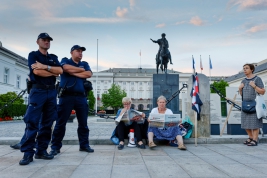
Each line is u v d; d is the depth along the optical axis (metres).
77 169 3.39
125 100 5.52
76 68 4.54
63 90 4.51
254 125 5.61
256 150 5.01
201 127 6.16
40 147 4.08
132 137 5.47
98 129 11.37
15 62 36.81
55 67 3.97
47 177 2.98
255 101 5.68
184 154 4.57
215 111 7.26
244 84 5.89
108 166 3.57
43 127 4.08
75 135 8.20
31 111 3.81
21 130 10.69
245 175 3.08
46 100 4.00
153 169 3.40
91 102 62.94
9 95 24.22
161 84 11.52
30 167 3.51
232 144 5.88
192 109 6.16
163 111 5.64
